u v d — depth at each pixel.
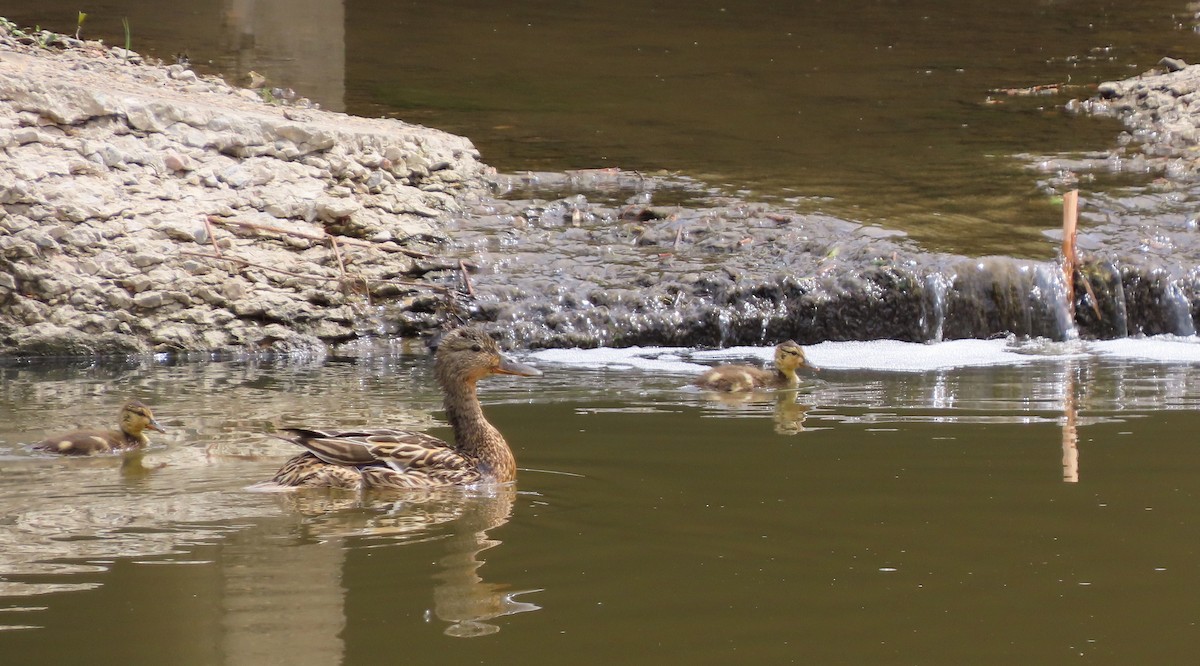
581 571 7.52
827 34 33.69
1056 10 36.22
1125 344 16.17
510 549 7.91
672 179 20.67
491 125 24.02
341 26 31.80
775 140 23.66
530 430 11.34
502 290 16.64
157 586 7.17
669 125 24.67
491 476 9.63
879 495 9.09
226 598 6.99
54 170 16.39
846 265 16.88
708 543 8.04
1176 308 16.78
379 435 9.61
